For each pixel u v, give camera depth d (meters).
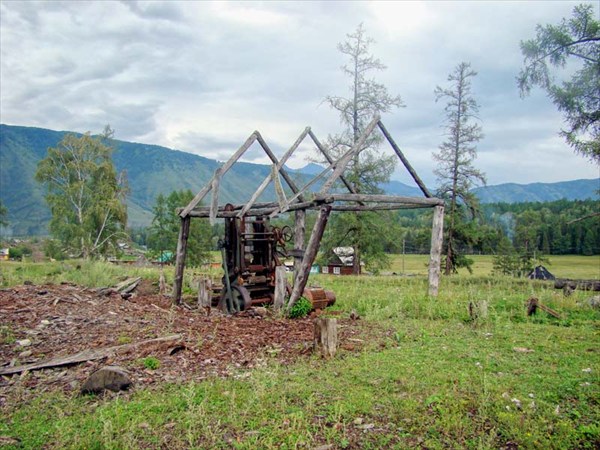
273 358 6.87
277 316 10.71
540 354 7.04
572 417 4.62
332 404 5.00
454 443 4.12
